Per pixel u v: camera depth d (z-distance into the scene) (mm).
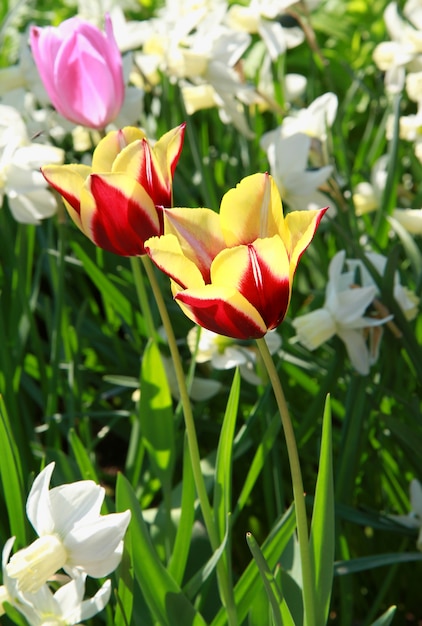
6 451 882
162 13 1692
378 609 1105
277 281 739
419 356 1036
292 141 1114
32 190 1067
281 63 1423
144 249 825
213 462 1091
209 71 1220
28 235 1208
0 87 1204
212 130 1826
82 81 948
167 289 1250
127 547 858
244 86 1237
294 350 1159
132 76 1479
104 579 947
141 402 952
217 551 862
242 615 896
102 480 1226
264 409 1074
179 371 853
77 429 1143
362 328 1027
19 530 900
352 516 1017
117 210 804
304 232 744
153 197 808
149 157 799
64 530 808
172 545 979
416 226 1123
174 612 867
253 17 1295
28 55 1204
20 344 1127
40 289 1612
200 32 1275
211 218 748
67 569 810
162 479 970
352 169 1482
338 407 1122
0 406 892
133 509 866
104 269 1264
